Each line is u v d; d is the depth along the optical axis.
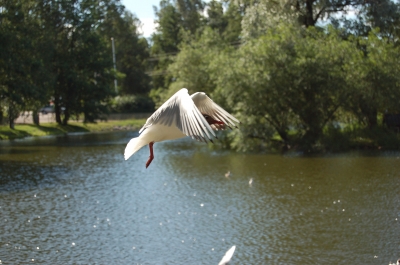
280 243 18.78
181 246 18.70
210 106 8.27
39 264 17.00
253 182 28.98
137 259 17.47
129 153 7.31
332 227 20.38
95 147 47.66
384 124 41.84
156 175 32.00
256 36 45.41
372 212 22.12
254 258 17.44
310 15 45.62
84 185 28.95
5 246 18.64
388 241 18.66
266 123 41.22
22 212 23.02
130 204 24.53
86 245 18.83
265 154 39.53
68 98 66.19
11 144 50.50
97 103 67.56
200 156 40.06
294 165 33.81
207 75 52.47
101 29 96.94
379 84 38.78
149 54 111.31
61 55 65.00
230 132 45.00
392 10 43.44
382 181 27.89
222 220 21.72
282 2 43.88
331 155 37.44
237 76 39.53
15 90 49.38
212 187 28.09
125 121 77.75
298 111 39.97
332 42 39.84
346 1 45.03
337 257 17.34
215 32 59.50
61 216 22.44
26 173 32.78
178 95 6.43
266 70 39.16
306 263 16.92
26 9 57.50
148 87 105.94
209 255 17.78
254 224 21.08
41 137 58.66
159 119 6.28
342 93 38.53
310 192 26.09
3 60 47.62
